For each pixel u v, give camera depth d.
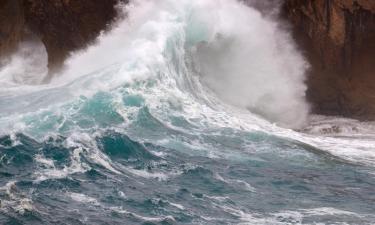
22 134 57.28
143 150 57.62
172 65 80.88
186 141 63.16
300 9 96.31
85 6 93.44
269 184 52.91
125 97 68.81
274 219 44.56
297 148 65.94
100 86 72.12
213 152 60.94
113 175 50.69
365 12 97.88
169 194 47.56
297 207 47.62
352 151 69.94
